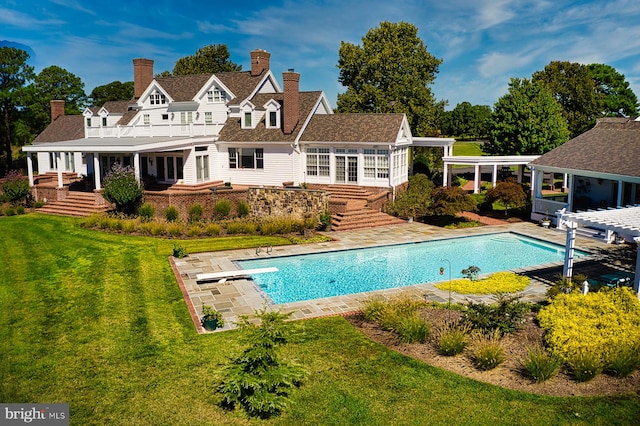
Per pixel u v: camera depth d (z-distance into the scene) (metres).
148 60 49.41
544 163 32.53
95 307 18.09
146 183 39.09
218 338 15.45
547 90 48.44
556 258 25.28
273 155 38.72
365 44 55.19
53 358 14.17
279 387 11.62
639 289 16.80
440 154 51.81
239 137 39.59
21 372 13.38
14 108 60.47
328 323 16.59
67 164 50.06
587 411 11.34
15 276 21.91
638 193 29.94
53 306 18.22
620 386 12.45
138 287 20.31
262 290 20.64
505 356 13.80
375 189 36.34
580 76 56.22
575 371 12.66
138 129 40.44
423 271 23.48
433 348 14.56
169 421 11.25
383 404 11.78
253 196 35.22
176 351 14.55
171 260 24.34
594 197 32.72
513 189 33.38
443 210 31.59
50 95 70.38
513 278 21.33
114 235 29.48
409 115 52.59
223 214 33.47
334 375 13.07
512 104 46.97
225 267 23.27
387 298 19.11
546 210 33.12
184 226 30.47
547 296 18.72
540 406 11.57
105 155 42.88
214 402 11.95
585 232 19.91
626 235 18.70
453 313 16.97
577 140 33.44
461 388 12.36
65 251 25.97
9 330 16.14
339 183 37.66
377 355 14.16
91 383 12.80
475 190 42.06
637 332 13.98
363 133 36.44
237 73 45.41
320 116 39.19
